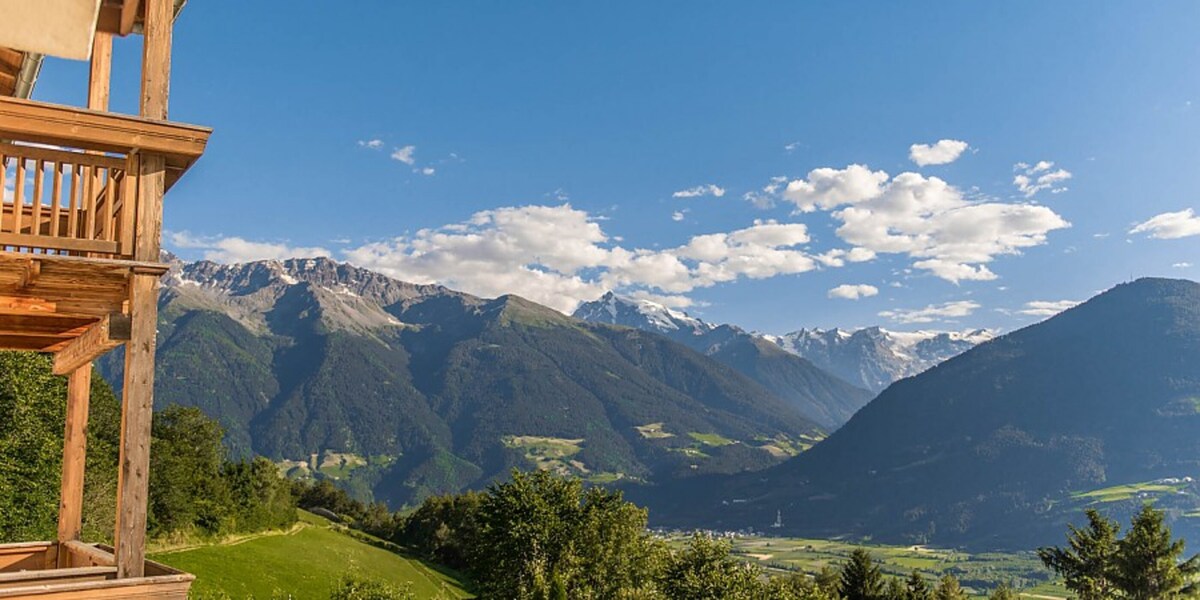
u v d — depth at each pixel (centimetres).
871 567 6988
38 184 665
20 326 877
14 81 1109
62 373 1028
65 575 640
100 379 5766
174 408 8262
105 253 689
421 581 7975
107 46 915
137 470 663
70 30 373
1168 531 5641
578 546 5066
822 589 6500
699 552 5072
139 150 683
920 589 7138
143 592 645
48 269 682
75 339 966
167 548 6303
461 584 8606
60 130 652
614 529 5116
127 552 655
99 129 662
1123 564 5694
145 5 759
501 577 5162
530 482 5497
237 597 5159
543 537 5075
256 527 8381
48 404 3231
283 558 6862
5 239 643
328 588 6122
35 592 602
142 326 679
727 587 4875
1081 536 6066
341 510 14175
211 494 7544
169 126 682
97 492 4509
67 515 1018
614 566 5044
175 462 6894
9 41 368
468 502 9869
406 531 11600
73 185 680
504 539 5194
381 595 3569
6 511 2997
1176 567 5619
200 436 8369
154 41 701
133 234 688
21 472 3077
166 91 699
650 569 5216
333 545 8600
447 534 10300
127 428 663
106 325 714
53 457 3181
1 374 3025
